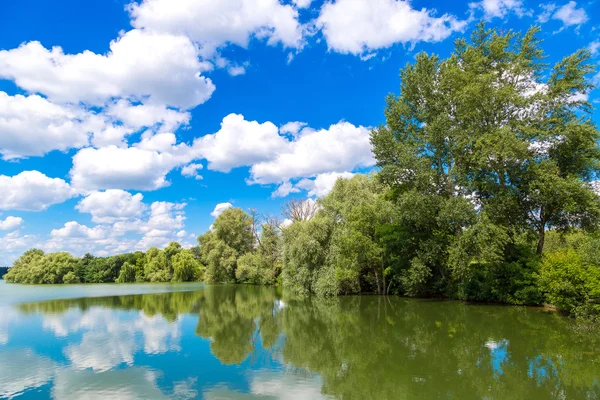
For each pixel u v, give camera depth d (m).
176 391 11.75
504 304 29.42
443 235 32.12
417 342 17.86
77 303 37.75
